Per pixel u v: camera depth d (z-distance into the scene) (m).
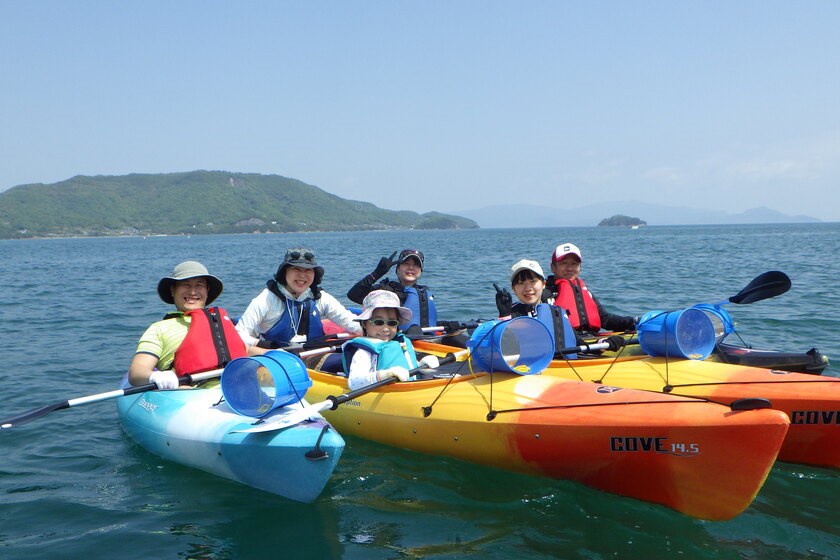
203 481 4.94
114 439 5.91
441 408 5.15
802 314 11.22
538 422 4.60
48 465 5.29
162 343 5.71
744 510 4.35
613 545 3.93
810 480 4.93
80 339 10.81
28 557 3.85
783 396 5.08
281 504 4.53
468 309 13.29
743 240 55.38
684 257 30.80
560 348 6.33
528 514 4.33
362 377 5.53
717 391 5.30
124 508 4.50
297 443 4.40
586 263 27.50
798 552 3.86
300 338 6.84
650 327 5.90
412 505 4.48
